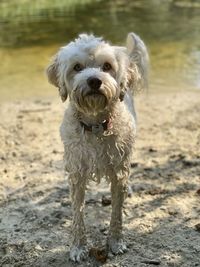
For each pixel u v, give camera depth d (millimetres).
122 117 1026
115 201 1066
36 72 2602
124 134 1024
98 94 966
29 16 4266
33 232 1153
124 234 1126
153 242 1094
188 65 2609
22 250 1088
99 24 3811
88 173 1030
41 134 1761
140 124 1829
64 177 1422
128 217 1192
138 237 1115
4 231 1162
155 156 1536
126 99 1134
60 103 2111
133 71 1084
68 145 1024
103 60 1003
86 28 3654
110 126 1006
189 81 2344
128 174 1060
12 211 1248
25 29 3705
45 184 1384
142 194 1300
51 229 1162
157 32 3479
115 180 1055
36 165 1509
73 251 1062
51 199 1299
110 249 1072
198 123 1813
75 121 1015
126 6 4715
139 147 1610
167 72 2486
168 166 1461
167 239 1102
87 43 1013
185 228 1140
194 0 5000
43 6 4828
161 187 1334
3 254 1079
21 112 2010
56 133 1768
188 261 1024
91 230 1151
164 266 1013
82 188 1051
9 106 2098
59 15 4277
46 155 1579
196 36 3328
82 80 967
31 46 3162
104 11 4453
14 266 1040
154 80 2369
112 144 1015
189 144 1624
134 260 1038
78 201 1055
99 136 1004
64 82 1036
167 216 1192
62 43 3207
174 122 1839
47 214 1225
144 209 1226
